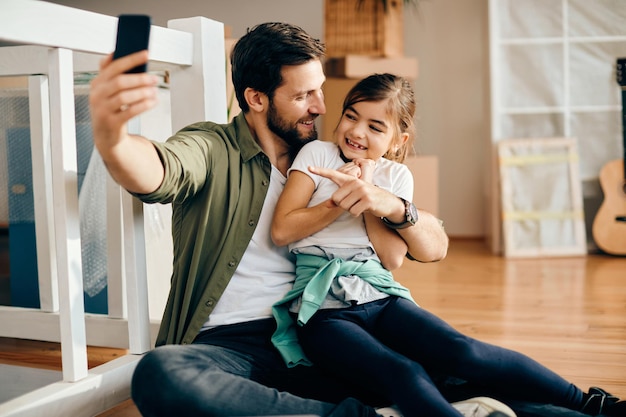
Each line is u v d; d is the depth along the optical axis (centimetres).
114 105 113
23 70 191
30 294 248
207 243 152
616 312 280
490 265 399
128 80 113
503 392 144
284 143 162
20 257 247
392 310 149
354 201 141
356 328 143
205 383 127
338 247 150
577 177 431
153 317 229
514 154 434
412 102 161
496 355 142
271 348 148
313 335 144
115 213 211
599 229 425
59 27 136
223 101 178
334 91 437
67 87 139
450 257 430
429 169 436
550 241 429
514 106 440
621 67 429
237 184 152
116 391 151
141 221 161
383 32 426
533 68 437
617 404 142
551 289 328
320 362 143
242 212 152
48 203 220
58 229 140
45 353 223
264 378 144
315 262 149
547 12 434
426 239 154
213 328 149
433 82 496
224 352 141
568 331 252
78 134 231
